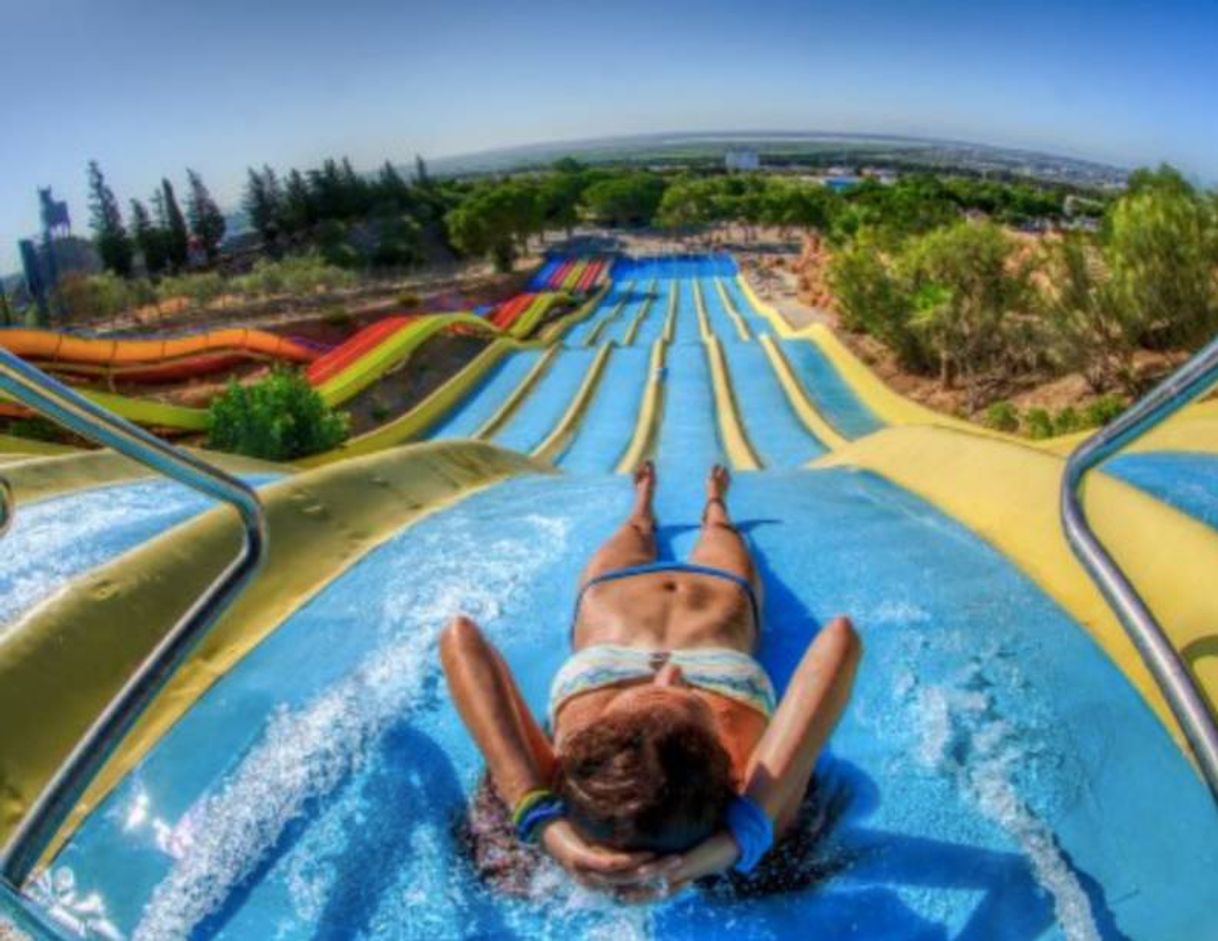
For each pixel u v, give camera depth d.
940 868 2.92
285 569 4.98
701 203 104.31
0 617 4.64
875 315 26.41
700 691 3.04
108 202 101.62
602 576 3.83
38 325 60.72
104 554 5.36
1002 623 4.21
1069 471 2.83
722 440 22.67
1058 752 3.37
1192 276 18.30
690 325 49.19
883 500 6.21
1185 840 2.96
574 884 2.88
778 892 2.85
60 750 3.51
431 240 104.50
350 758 3.52
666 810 2.35
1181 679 2.36
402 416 26.70
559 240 114.44
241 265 108.81
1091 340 19.78
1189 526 4.48
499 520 6.00
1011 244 23.73
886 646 4.07
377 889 2.97
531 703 3.80
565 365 31.33
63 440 23.89
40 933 2.30
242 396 21.23
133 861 3.11
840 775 3.30
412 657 4.15
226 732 3.70
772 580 4.79
